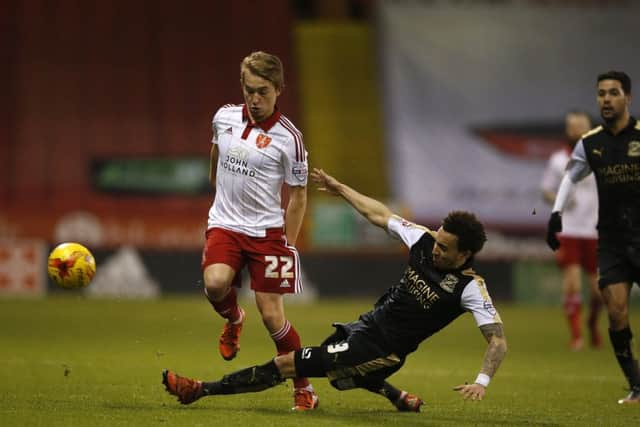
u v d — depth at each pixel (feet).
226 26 344.69
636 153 87.25
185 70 334.85
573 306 145.28
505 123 331.16
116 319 178.19
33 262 237.04
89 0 338.34
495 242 295.07
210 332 157.07
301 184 76.54
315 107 334.65
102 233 269.44
